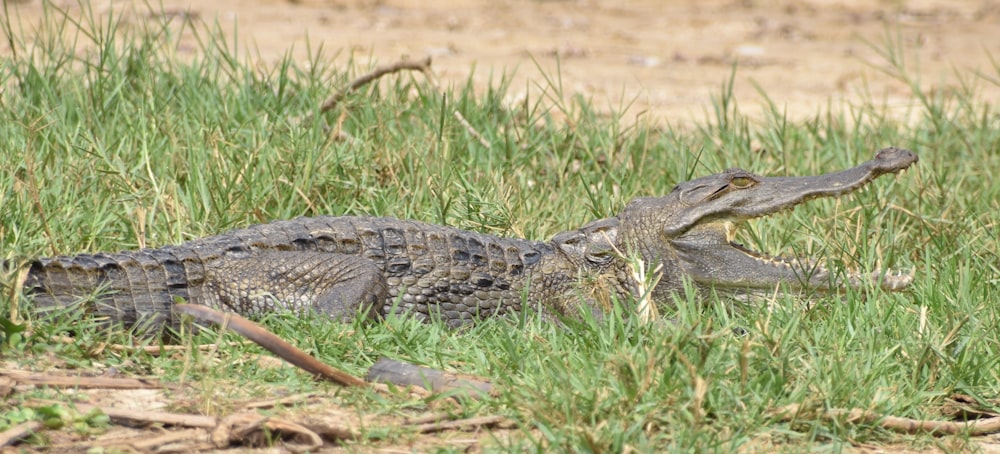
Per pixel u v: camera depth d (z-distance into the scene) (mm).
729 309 16641
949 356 13586
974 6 58062
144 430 11398
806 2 58062
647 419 11547
